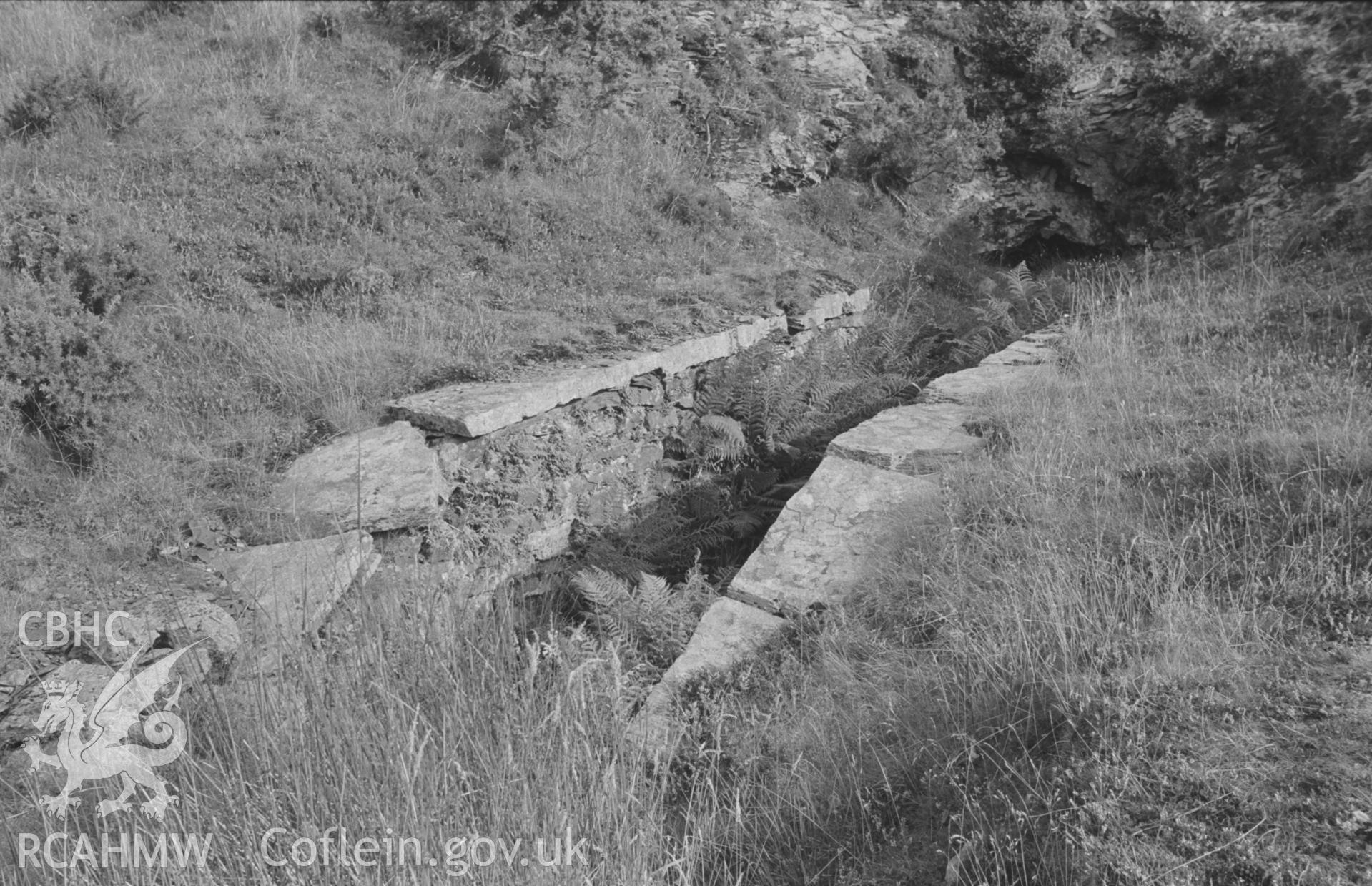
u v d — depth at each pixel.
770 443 6.74
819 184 10.48
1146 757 2.90
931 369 8.45
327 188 7.94
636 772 3.15
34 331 5.23
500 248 8.09
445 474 5.51
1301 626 3.33
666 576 5.90
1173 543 3.83
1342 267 6.97
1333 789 2.70
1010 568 3.85
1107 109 11.30
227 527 4.94
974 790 3.00
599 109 9.85
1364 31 10.33
